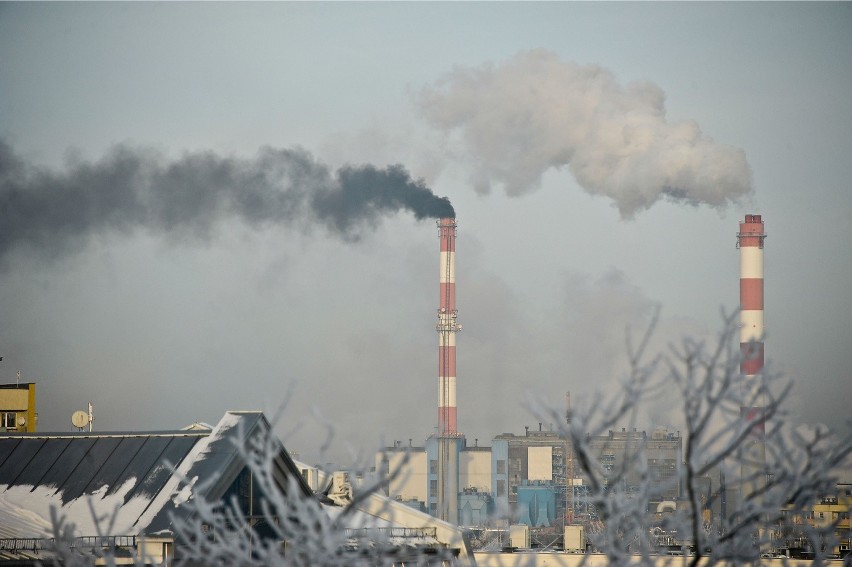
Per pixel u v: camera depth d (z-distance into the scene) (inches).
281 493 6171.3
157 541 5556.1
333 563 2496.3
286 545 6013.8
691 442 2442.2
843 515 2753.4
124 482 6176.2
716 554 2524.6
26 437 6624.0
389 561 2738.7
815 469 2464.3
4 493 6323.8
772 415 2450.8
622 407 2418.8
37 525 5885.8
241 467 6048.2
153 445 6378.0
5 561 5364.2
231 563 2736.2
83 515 6003.9
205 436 6363.2
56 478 6363.2
